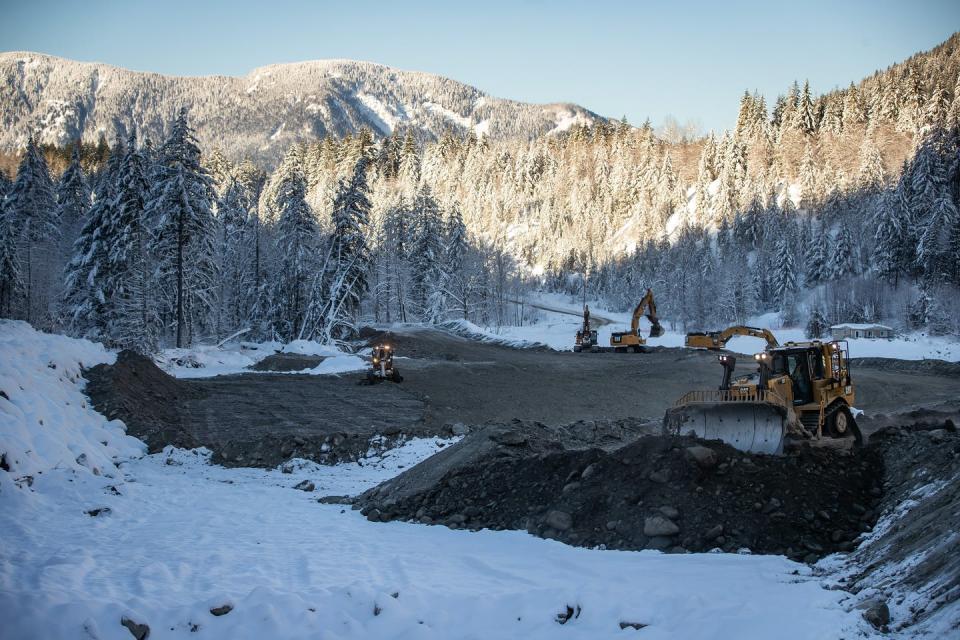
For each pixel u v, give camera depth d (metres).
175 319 49.09
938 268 69.12
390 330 55.72
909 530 7.70
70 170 62.62
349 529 11.87
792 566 8.34
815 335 68.12
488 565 9.26
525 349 53.91
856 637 5.62
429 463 14.98
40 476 13.56
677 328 94.88
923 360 38.53
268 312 54.72
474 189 157.00
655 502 10.21
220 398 26.34
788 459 10.82
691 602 6.94
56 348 22.78
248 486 16.66
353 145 140.12
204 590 8.26
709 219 119.69
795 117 132.62
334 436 21.09
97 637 6.80
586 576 8.49
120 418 20.86
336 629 7.23
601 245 129.12
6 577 8.17
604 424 19.95
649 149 140.12
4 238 50.16
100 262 43.22
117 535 10.83
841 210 97.31
